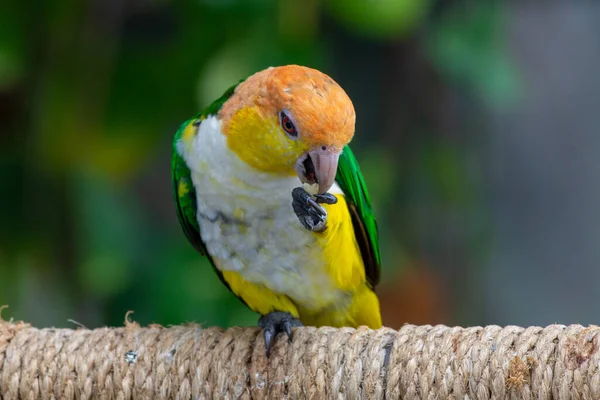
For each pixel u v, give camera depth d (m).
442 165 12.90
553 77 14.93
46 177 11.02
